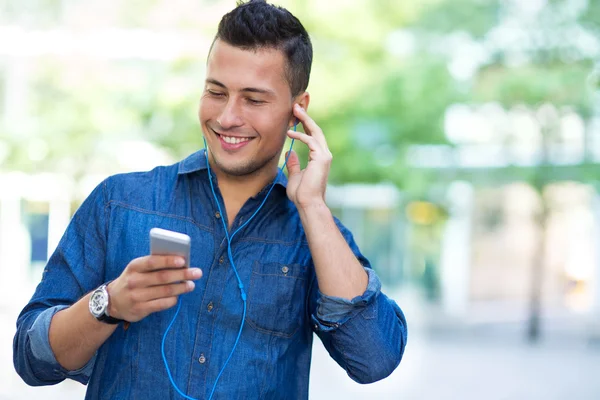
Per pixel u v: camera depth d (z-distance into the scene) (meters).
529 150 21.12
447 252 27.06
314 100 16.20
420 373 13.67
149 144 16.89
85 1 16.86
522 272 27.52
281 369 2.57
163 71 16.59
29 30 16.98
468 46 18.34
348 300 2.52
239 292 2.54
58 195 21.03
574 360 16.58
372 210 26.31
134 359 2.47
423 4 17.50
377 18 16.36
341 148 17.03
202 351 2.48
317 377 12.51
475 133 20.42
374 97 16.69
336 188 20.50
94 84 16.48
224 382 2.47
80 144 16.39
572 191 25.64
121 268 2.54
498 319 25.81
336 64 16.22
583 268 26.14
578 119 20.42
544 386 12.67
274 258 2.61
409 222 24.64
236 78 2.48
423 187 18.86
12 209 21.27
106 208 2.60
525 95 19.22
